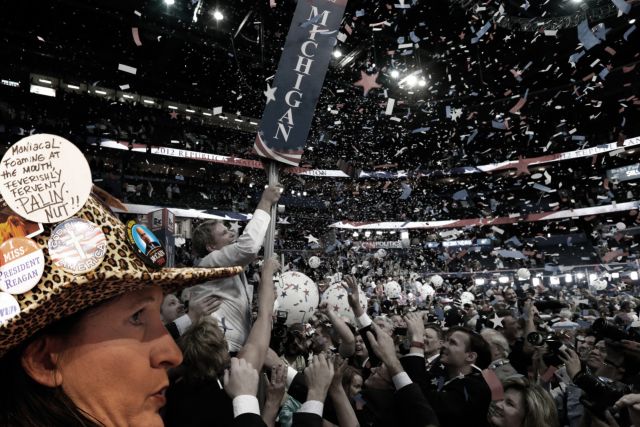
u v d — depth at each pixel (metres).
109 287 0.55
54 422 0.52
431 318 7.40
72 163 0.56
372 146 32.31
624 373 3.13
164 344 0.61
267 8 19.34
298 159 2.12
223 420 1.83
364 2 20.33
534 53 25.67
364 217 31.70
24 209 0.53
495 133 30.08
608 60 24.88
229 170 27.47
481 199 32.88
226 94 25.31
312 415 1.61
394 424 2.35
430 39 24.56
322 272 18.89
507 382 2.34
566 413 3.34
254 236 2.05
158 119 24.17
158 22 19.78
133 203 20.91
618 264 20.38
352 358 3.96
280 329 3.78
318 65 2.19
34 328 0.52
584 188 30.06
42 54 19.73
